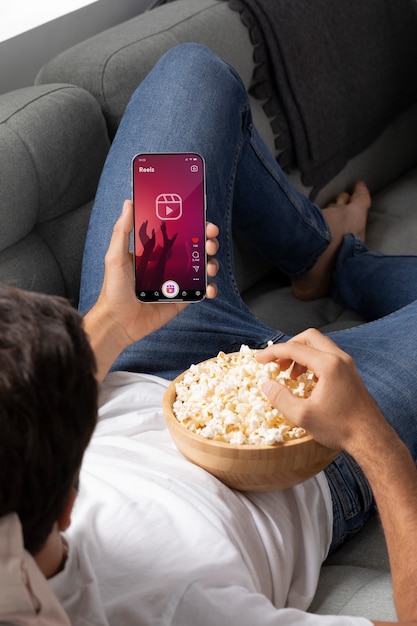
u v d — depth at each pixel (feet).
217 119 4.97
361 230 6.58
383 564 3.93
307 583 3.46
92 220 4.80
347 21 6.86
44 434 2.03
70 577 2.57
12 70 6.53
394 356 4.31
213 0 6.45
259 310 6.19
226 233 4.94
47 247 5.24
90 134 5.41
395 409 4.09
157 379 4.20
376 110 7.18
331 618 2.78
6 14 6.78
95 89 5.66
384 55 7.18
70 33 6.90
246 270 6.35
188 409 3.39
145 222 3.62
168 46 5.88
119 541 2.97
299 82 6.41
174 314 3.81
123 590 2.77
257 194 5.55
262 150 5.46
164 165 3.60
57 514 2.19
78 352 2.15
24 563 2.08
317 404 3.12
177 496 3.20
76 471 2.20
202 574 2.81
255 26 6.31
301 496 3.60
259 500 3.49
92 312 3.77
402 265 5.96
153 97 5.02
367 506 4.06
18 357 2.00
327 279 6.29
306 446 3.21
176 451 3.61
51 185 5.13
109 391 4.16
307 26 6.52
